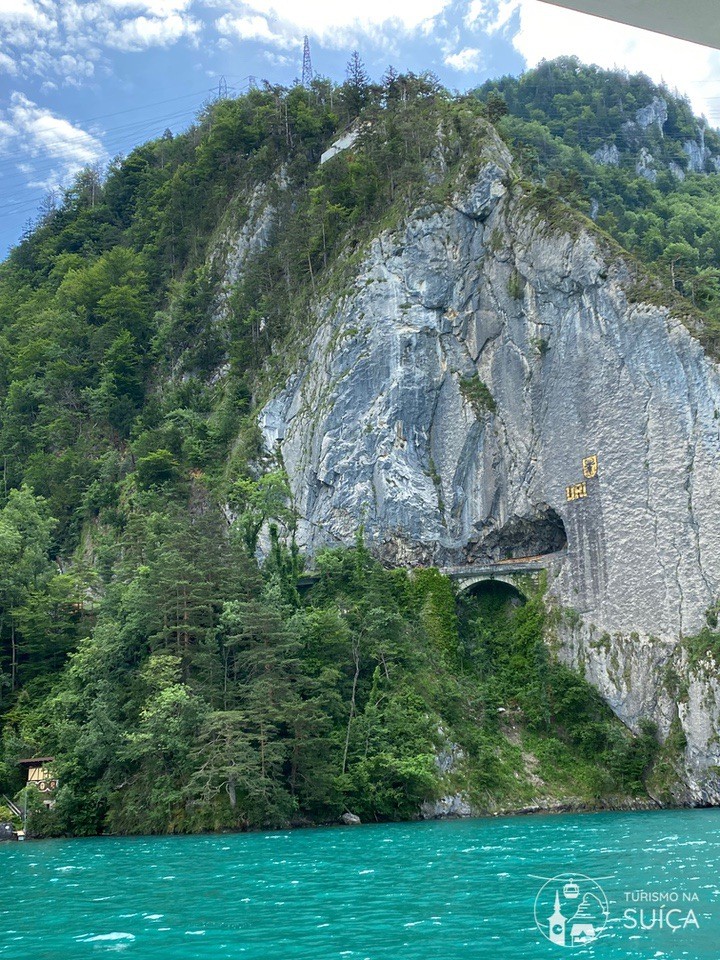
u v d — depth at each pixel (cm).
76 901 3469
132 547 8619
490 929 2728
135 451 10231
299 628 7056
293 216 11831
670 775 7269
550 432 8800
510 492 9006
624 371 8319
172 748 6259
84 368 11825
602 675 7862
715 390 7738
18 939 2844
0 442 11562
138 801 6241
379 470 9169
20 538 8694
